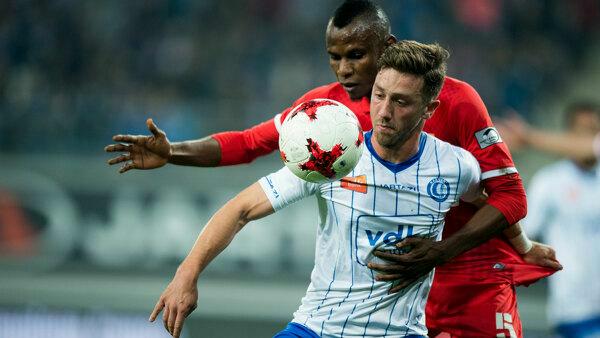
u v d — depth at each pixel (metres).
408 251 13.77
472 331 17.06
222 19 55.03
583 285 28.98
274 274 37.72
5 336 37.28
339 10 15.55
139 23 53.97
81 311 37.41
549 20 56.41
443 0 55.06
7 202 37.81
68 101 44.03
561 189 29.11
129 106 45.00
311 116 13.02
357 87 15.48
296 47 54.53
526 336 36.59
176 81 51.91
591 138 27.22
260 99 51.97
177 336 13.29
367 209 13.56
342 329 13.88
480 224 14.33
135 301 37.38
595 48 56.94
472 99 15.16
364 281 13.77
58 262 37.75
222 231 13.63
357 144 13.09
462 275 16.92
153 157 15.80
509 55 54.09
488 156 14.84
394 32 53.75
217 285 37.69
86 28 53.25
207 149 16.69
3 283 37.53
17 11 52.66
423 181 13.66
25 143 41.41
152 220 38.03
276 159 38.72
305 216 37.91
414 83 12.91
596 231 29.02
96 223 37.97
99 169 38.31
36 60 50.97
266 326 37.47
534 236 30.69
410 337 14.04
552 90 53.94
